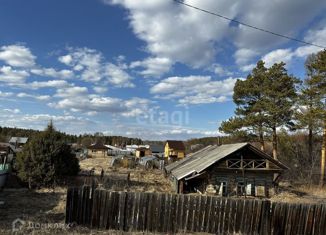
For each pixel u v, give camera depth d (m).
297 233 13.70
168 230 13.65
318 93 34.28
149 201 13.80
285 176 41.59
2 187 25.47
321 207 13.80
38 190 24.92
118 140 164.12
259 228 13.63
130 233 13.10
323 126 33.62
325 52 34.31
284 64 38.19
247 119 38.16
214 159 27.23
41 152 26.30
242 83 40.31
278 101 37.88
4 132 115.12
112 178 32.19
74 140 156.00
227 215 13.64
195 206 13.70
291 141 45.72
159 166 57.00
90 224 13.90
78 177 29.64
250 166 28.16
